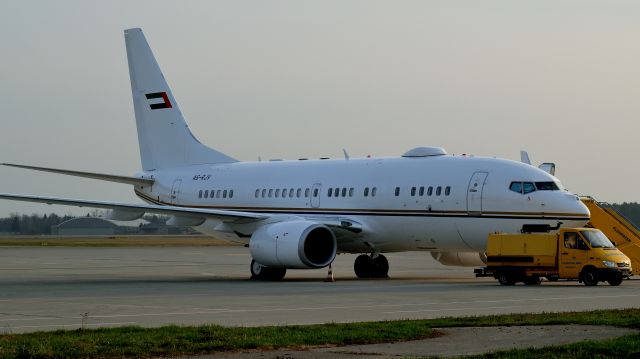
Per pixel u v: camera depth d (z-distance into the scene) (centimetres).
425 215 11225
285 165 13150
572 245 9862
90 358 4547
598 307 7162
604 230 12288
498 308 7162
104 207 11781
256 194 13150
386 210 11588
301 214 12519
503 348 4788
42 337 5153
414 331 5350
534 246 9981
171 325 5703
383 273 12475
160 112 14738
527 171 10706
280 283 10825
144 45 14850
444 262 12544
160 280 11631
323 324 5762
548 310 6938
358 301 7912
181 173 14312
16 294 8962
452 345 4922
